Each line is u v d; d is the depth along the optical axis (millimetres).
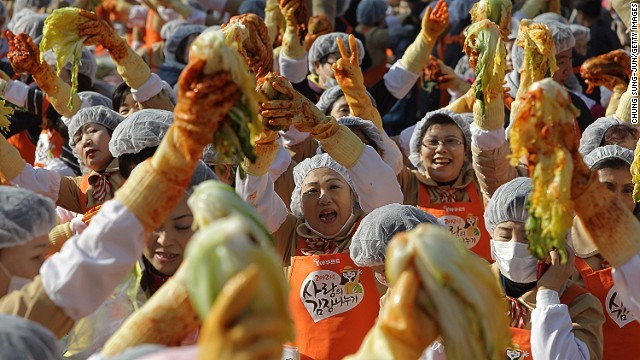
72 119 7922
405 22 15609
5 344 3447
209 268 2682
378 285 6492
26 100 9781
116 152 6574
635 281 3740
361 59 11195
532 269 5926
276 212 6449
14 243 4469
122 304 5273
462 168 8328
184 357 2975
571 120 3535
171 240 5383
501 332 3129
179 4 15258
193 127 3521
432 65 11023
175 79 12328
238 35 5449
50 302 3877
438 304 3012
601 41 14609
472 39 6340
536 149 3512
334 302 6473
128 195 3799
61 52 5883
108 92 11625
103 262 3844
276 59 11078
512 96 9641
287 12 9688
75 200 7695
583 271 6422
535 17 14039
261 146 5844
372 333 3121
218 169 6824
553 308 5668
